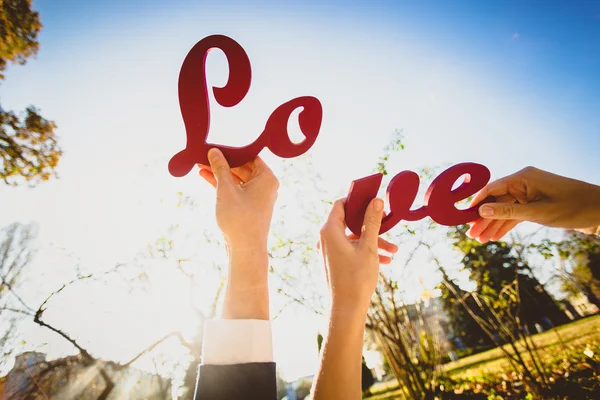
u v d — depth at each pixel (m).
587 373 4.39
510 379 5.26
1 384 4.53
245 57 1.20
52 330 4.89
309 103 1.31
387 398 7.72
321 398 0.77
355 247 0.97
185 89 1.19
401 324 5.38
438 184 1.41
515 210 1.35
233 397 0.66
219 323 0.75
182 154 1.17
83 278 5.21
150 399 5.32
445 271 5.34
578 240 5.40
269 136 1.26
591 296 5.84
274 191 1.02
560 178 1.35
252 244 0.86
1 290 4.73
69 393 4.82
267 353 0.75
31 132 5.28
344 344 0.81
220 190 0.94
